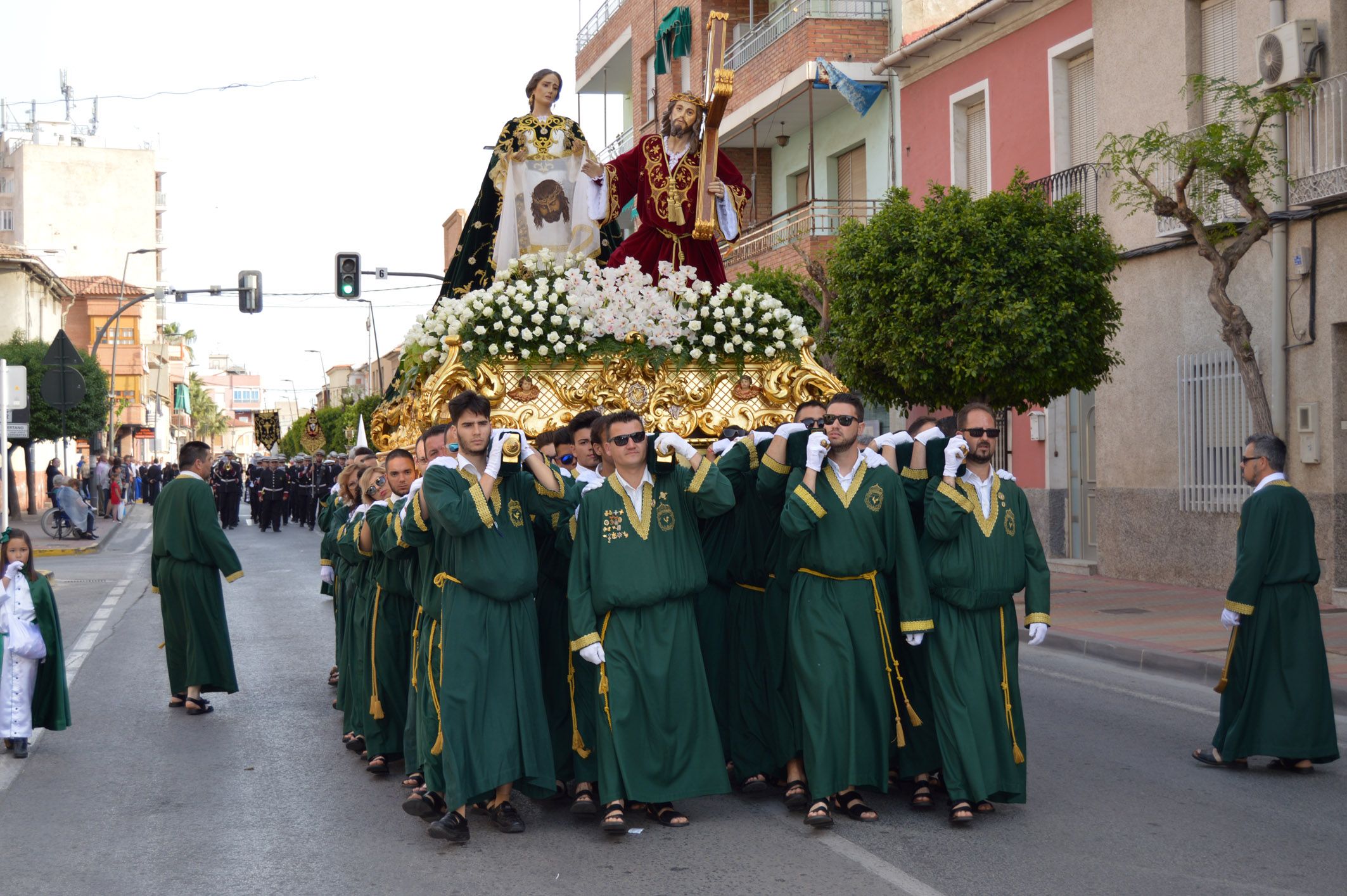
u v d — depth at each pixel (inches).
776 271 837.8
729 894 204.8
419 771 268.8
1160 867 217.6
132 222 2854.3
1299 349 562.9
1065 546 761.6
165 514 372.5
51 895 212.1
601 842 236.2
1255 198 483.5
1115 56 679.1
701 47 1079.0
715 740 246.1
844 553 241.4
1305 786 274.8
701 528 272.2
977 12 784.3
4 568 315.9
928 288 570.9
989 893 203.8
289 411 6186.0
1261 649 284.0
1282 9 570.6
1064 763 296.7
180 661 377.1
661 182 329.1
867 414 965.8
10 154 2891.2
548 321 294.5
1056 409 759.1
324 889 212.7
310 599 672.4
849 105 969.5
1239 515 600.4
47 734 343.0
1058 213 577.9
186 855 233.1
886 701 244.8
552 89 347.9
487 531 238.8
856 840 234.1
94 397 1444.4
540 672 257.6
